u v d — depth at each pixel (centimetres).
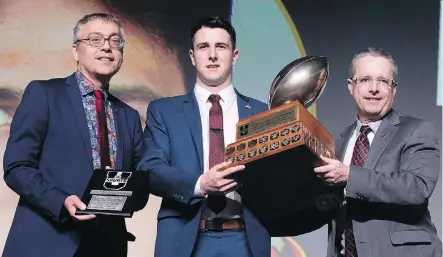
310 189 334
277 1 536
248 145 311
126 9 530
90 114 348
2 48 519
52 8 526
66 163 337
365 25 532
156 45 528
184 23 532
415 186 329
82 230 331
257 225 332
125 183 321
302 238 499
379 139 346
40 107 340
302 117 307
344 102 522
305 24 534
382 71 349
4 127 509
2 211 498
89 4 529
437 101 520
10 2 524
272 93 329
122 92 521
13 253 329
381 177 327
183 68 527
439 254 337
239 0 535
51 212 321
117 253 343
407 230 335
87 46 350
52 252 327
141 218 505
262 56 530
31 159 333
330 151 327
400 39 529
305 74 325
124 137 354
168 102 352
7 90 514
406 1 533
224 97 349
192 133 340
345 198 344
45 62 521
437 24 529
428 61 525
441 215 500
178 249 328
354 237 337
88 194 319
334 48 530
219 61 347
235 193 336
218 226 331
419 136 343
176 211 336
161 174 330
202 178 321
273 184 331
